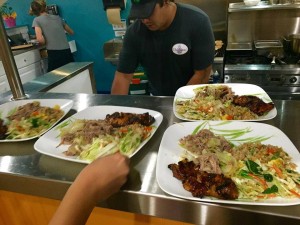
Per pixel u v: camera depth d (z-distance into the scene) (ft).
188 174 2.22
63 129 3.17
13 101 4.06
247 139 2.76
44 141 2.93
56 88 5.29
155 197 2.11
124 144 2.66
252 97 3.55
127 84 5.50
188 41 4.97
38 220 3.06
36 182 2.45
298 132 2.84
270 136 2.74
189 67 5.40
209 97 3.73
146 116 3.15
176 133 2.91
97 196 1.94
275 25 8.84
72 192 1.90
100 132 2.92
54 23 11.75
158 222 2.51
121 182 2.05
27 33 14.24
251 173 2.23
